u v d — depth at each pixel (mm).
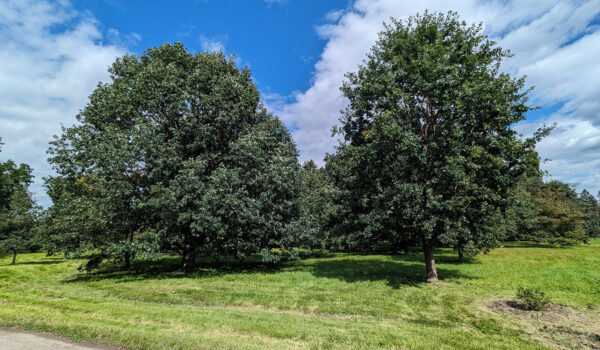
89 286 13148
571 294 11242
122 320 7121
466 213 12375
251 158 16844
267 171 17609
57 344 5547
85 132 16781
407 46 14000
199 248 18953
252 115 19047
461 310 9148
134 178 15453
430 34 14164
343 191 14250
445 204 11391
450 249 35594
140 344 5527
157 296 10781
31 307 8281
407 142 11531
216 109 17219
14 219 24109
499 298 10617
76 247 15758
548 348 6074
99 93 18109
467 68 13367
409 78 13234
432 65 12305
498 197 11883
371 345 6016
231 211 15180
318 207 23094
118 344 5586
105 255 16734
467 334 6926
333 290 12156
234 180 15695
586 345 6297
